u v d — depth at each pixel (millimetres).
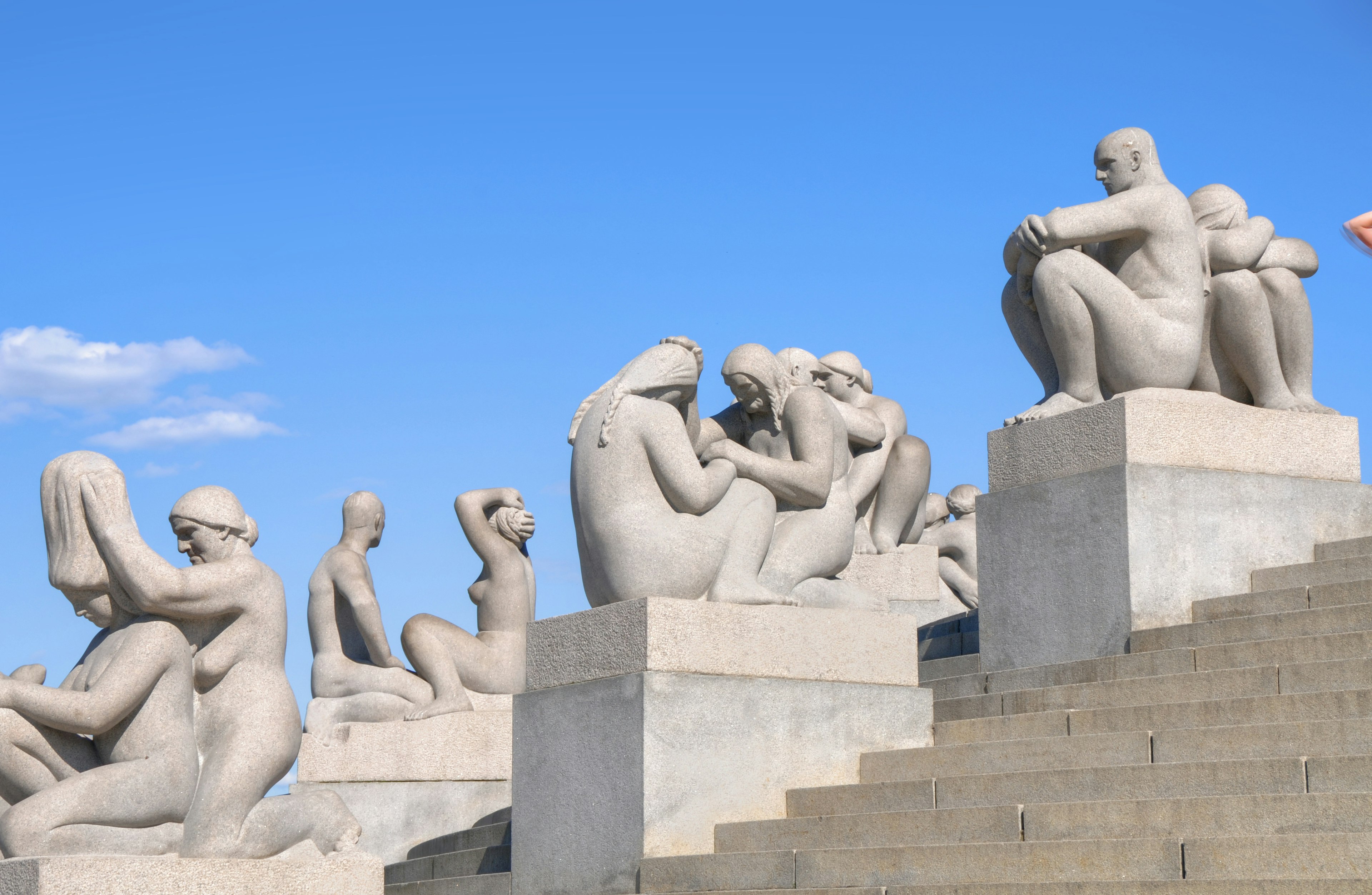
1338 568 9812
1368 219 9586
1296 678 8062
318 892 7949
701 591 9016
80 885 7367
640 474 9156
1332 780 6668
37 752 7824
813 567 9492
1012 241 11680
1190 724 7996
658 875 8266
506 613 13789
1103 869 6543
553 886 9039
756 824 8344
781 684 8891
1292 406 10992
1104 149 11383
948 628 13297
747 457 9445
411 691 13234
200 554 8289
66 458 8242
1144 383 10867
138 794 7785
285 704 8227
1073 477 10609
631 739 8578
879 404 15148
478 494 14102
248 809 7992
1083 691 9055
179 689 8031
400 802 12758
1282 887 5750
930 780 8094
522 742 9469
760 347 9805
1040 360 11742
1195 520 10328
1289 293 11141
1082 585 10430
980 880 6914
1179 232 10984
